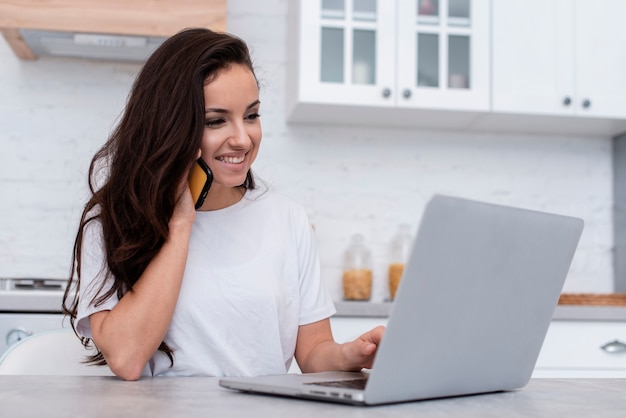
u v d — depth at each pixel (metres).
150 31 2.66
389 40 2.87
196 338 1.50
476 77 2.91
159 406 0.87
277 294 1.55
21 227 2.96
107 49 2.85
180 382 1.17
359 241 3.09
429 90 2.88
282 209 1.67
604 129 3.20
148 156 1.42
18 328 2.33
